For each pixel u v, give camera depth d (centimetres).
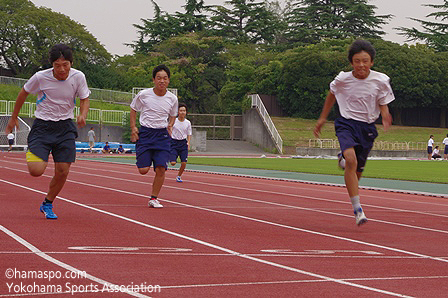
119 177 1870
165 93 1073
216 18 9088
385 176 2375
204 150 5966
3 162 2666
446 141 4978
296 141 6216
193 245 683
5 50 7094
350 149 814
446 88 7419
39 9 7162
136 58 8569
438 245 752
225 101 7575
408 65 7250
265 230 832
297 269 564
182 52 8050
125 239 706
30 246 631
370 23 9069
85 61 7556
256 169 2733
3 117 4847
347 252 674
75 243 661
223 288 475
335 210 1143
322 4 9500
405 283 518
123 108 6175
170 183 1709
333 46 7719
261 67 7412
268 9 9669
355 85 819
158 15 9319
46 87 821
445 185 1973
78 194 1265
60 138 840
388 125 816
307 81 7025
